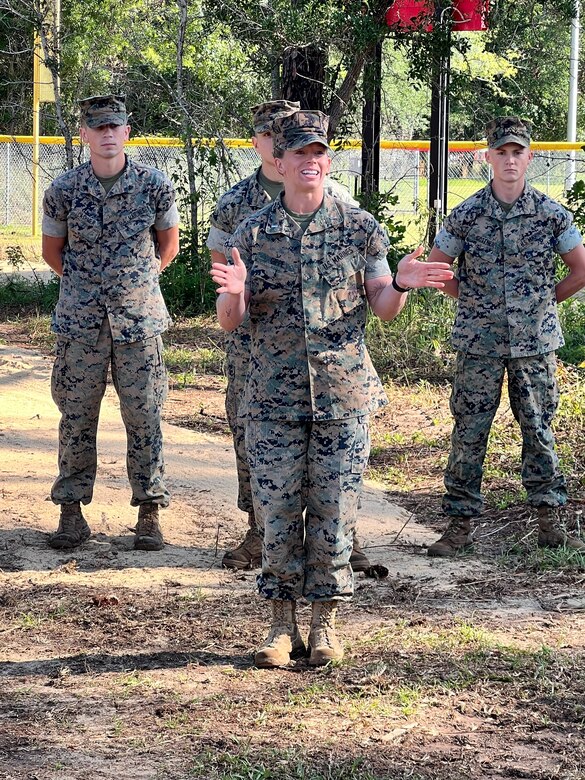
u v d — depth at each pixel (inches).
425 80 540.7
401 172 940.6
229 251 176.2
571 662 183.0
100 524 265.3
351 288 175.2
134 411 243.3
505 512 276.7
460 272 243.6
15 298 629.6
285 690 173.2
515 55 631.8
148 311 240.5
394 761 147.9
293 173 171.6
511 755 150.6
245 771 144.1
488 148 237.8
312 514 179.0
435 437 356.5
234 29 538.6
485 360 241.6
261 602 216.5
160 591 222.7
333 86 546.3
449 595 220.8
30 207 1015.6
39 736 156.9
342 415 174.7
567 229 238.8
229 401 229.0
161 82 709.3
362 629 200.5
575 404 369.7
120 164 236.8
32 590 222.7
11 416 368.8
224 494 293.9
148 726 159.9
